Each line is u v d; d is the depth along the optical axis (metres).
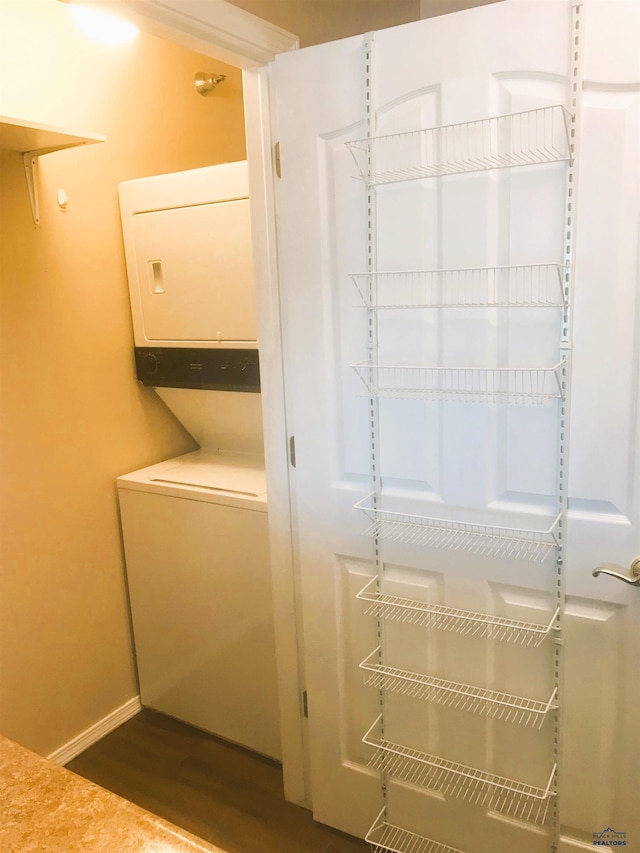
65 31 2.16
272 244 1.79
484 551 1.62
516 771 1.71
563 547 1.51
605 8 1.27
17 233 2.08
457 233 1.49
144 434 2.58
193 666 2.42
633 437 1.40
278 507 1.96
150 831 0.85
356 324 1.67
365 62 1.52
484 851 1.80
